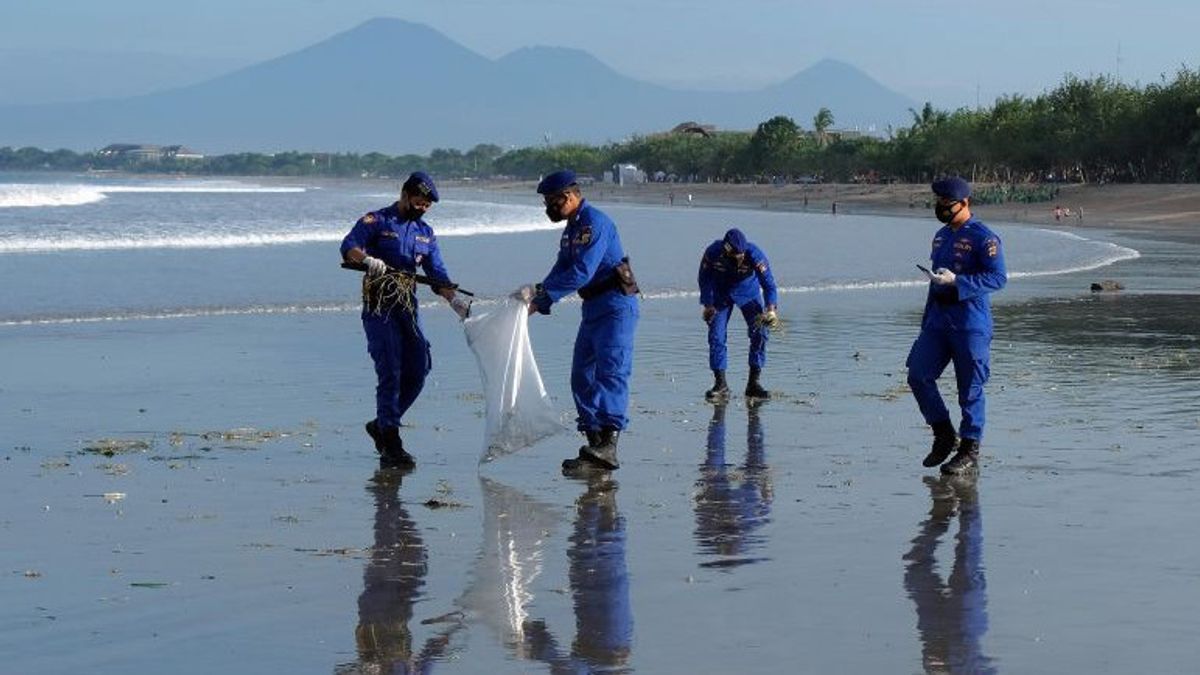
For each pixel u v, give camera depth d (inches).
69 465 425.1
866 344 775.1
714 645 250.5
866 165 7431.1
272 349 735.7
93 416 520.4
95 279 1220.5
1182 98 4958.2
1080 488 394.0
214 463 431.8
